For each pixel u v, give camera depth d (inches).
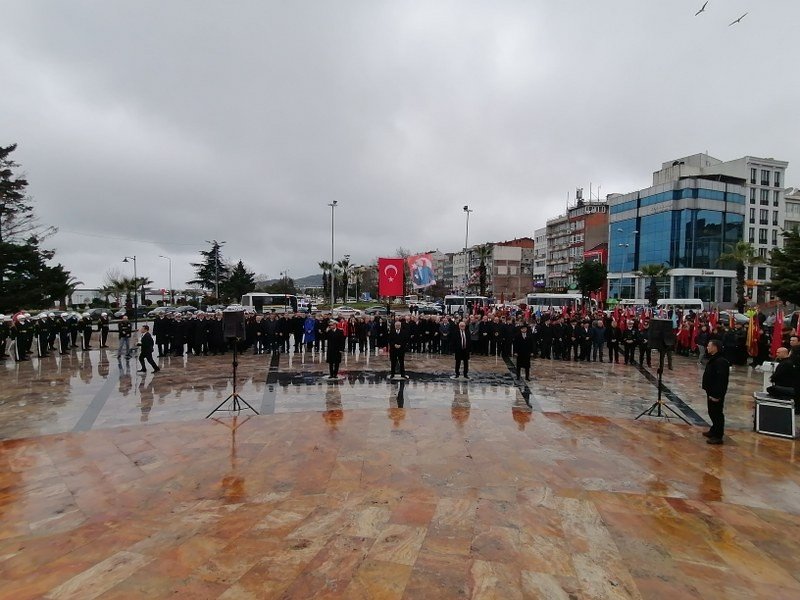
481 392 483.2
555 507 219.1
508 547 179.6
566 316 824.9
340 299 4013.3
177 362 695.1
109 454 292.8
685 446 318.3
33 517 209.9
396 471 262.8
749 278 2433.6
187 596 145.0
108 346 964.0
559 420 377.1
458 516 206.8
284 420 368.8
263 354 797.2
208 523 200.2
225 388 496.1
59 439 322.7
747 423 383.6
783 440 335.6
